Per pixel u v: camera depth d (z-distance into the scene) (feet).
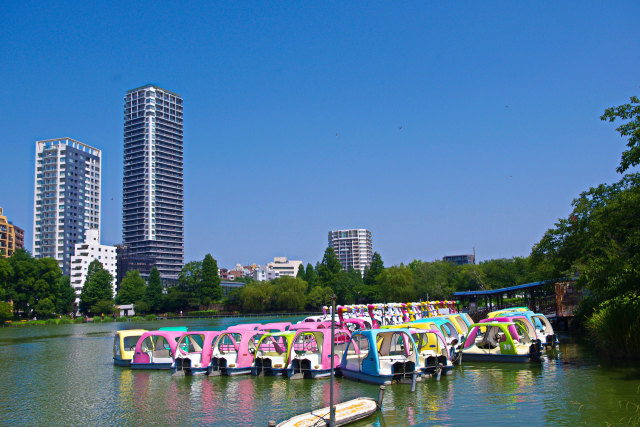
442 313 175.52
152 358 111.34
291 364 90.79
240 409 70.23
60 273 422.00
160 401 77.92
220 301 470.80
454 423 58.59
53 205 620.08
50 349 175.63
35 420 70.23
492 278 326.44
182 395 81.41
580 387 73.05
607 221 94.79
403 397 72.18
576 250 115.24
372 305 150.51
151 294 472.44
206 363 99.30
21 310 409.49
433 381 82.94
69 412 74.13
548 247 125.70
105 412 73.10
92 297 452.76
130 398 81.71
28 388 95.09
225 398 77.51
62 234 615.57
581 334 141.28
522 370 90.22
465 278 326.65
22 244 586.04
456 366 97.40
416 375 81.46
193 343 117.08
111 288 475.31
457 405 66.80
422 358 85.56
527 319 113.19
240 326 121.60
